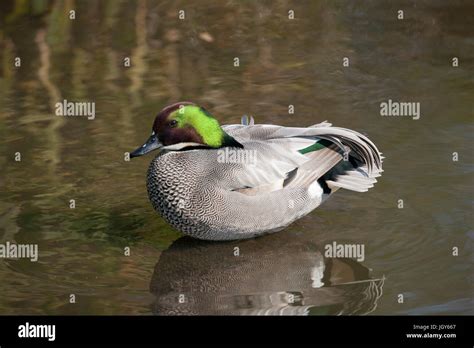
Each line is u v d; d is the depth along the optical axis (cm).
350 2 1878
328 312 971
